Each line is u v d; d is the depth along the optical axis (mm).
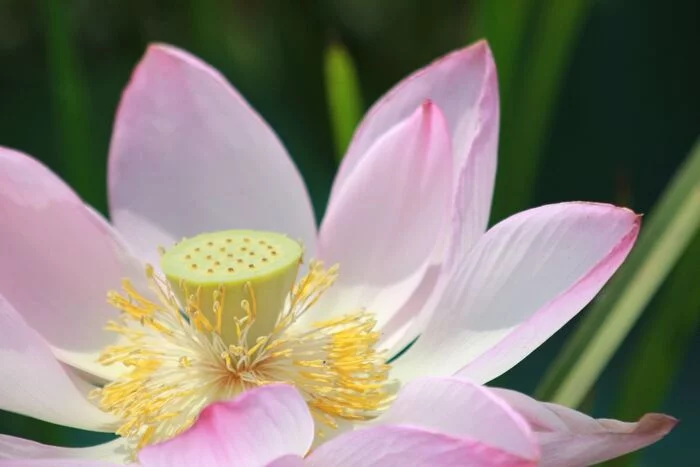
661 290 1092
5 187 935
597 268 882
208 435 869
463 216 915
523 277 906
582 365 923
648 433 876
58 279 945
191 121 969
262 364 939
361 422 928
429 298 934
